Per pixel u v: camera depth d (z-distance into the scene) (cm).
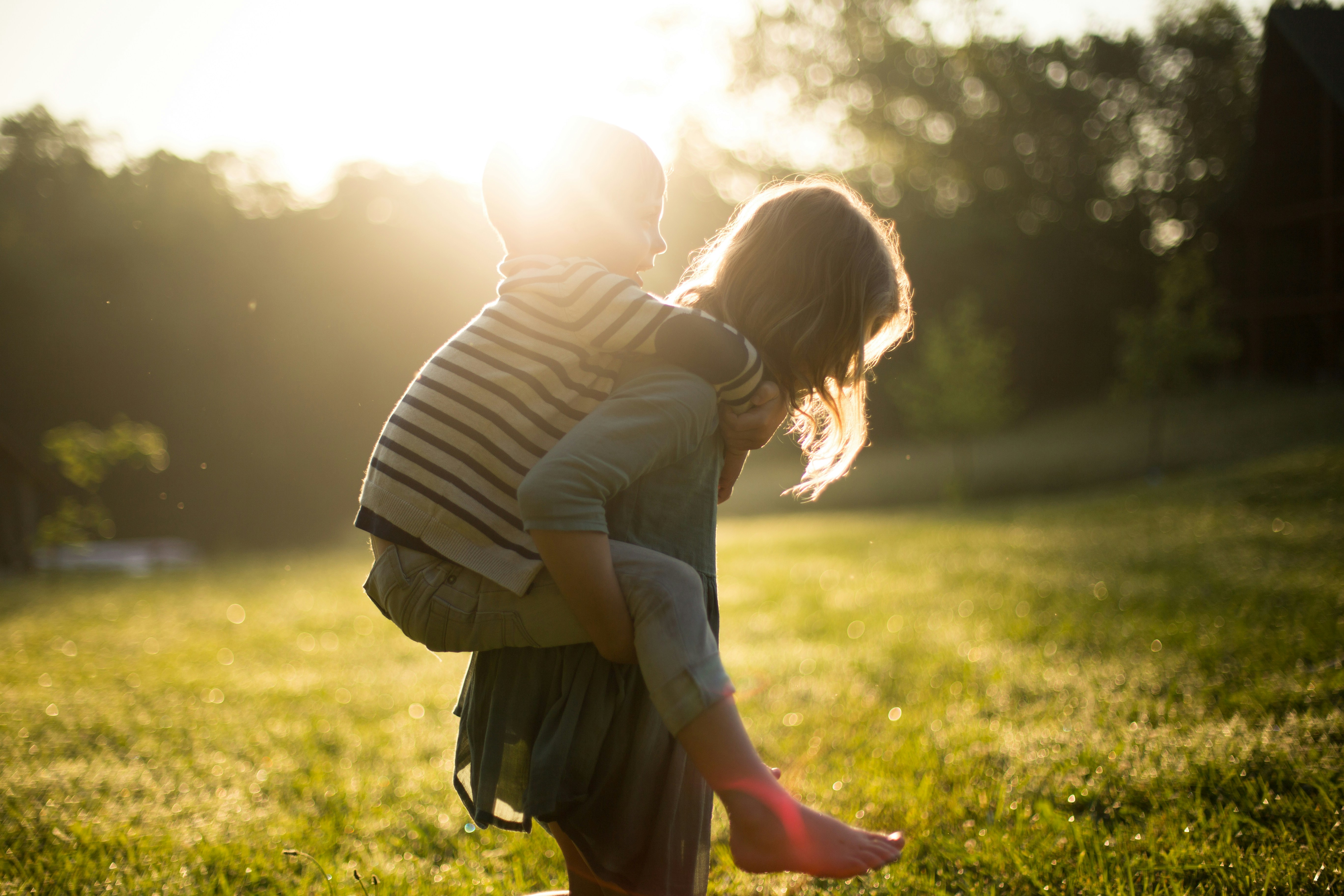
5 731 415
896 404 3005
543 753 156
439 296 1483
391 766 363
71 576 1622
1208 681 400
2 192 3431
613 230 165
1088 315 3919
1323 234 2839
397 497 157
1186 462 2405
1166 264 4016
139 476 2642
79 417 3047
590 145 166
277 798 321
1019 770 309
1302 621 493
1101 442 2862
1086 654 489
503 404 153
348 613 895
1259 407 2716
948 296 3856
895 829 276
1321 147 2861
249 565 1681
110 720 444
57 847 271
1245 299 3044
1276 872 221
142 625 875
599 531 141
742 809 141
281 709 478
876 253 172
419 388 160
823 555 1230
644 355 155
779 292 168
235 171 3566
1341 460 1448
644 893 165
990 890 233
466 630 156
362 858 265
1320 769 282
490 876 252
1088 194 4341
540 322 155
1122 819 271
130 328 2900
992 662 490
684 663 143
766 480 3278
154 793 322
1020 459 2944
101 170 3638
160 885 246
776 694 455
